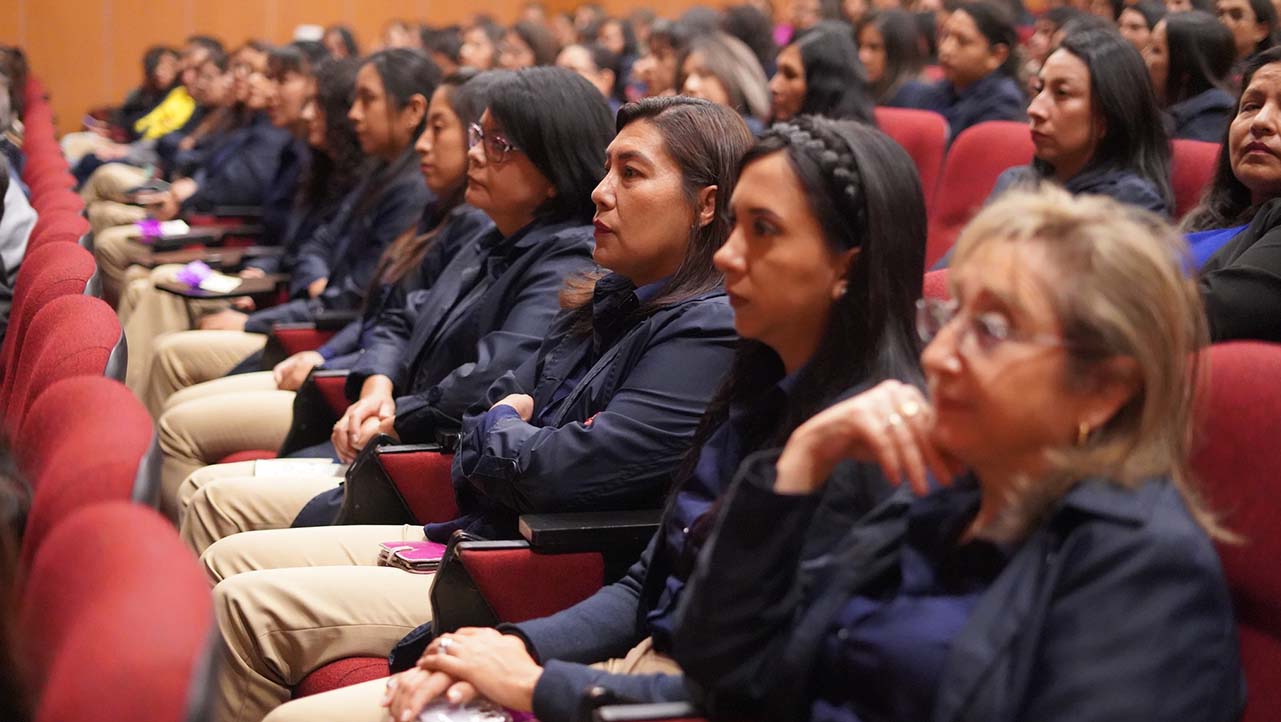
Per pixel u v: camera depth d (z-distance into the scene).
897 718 1.19
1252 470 1.33
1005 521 1.16
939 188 3.78
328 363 2.94
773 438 1.49
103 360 1.91
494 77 3.03
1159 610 1.08
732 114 2.00
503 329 2.46
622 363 1.98
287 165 5.02
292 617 1.93
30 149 5.22
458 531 1.84
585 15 9.41
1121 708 1.05
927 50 6.16
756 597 1.25
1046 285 1.10
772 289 1.44
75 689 0.98
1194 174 2.98
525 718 1.53
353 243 3.66
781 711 1.28
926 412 1.18
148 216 5.74
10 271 3.52
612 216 1.98
